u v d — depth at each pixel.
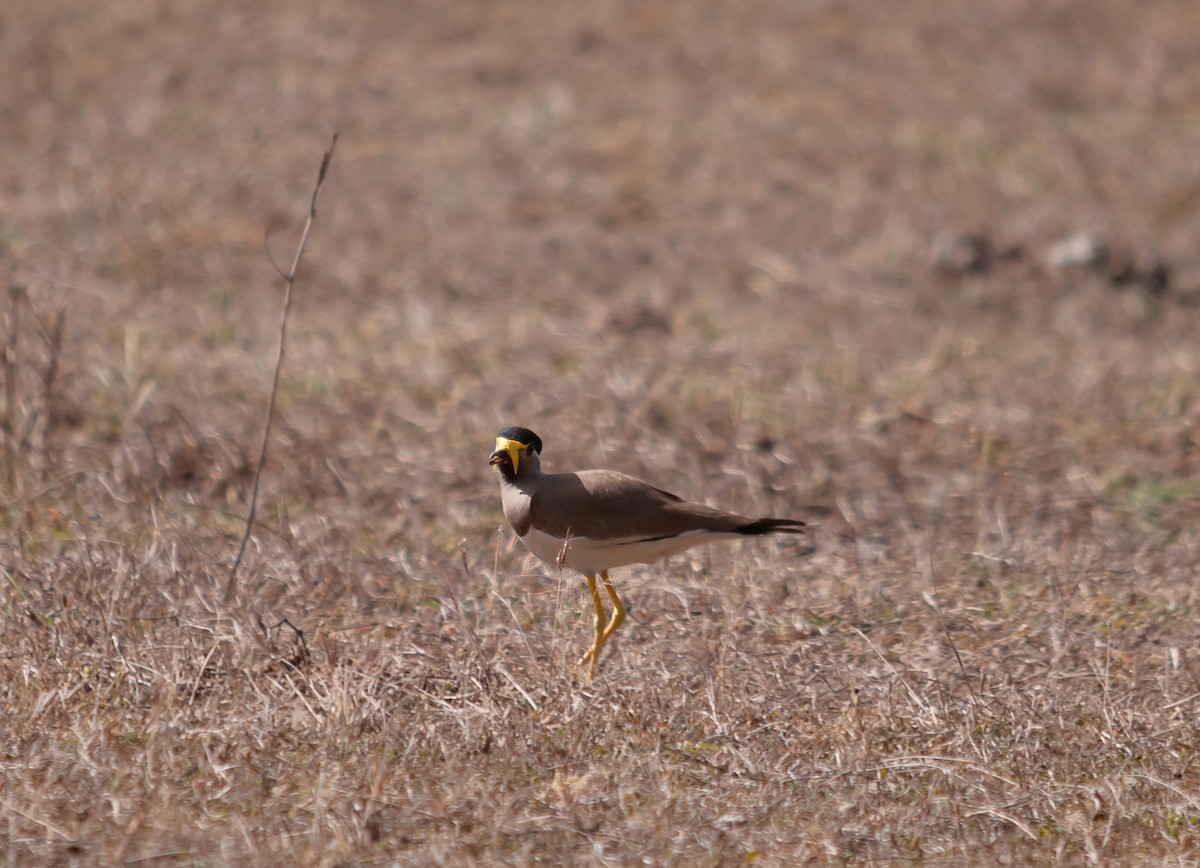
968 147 33.69
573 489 11.93
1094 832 10.19
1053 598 14.59
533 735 11.22
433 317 23.81
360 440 18.47
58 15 37.81
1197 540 16.27
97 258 24.97
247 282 24.80
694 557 15.40
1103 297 25.83
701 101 35.97
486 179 30.92
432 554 15.38
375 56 37.22
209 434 18.03
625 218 29.39
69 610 12.60
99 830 9.67
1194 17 42.44
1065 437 19.52
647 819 10.12
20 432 17.44
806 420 19.75
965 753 11.27
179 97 33.75
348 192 29.66
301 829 9.82
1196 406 20.48
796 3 42.25
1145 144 34.19
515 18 40.47
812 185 31.47
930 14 41.84
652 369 21.53
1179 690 12.52
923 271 27.05
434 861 9.43
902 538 16.52
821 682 12.60
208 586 13.77
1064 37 40.78
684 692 11.99
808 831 10.12
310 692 11.68
